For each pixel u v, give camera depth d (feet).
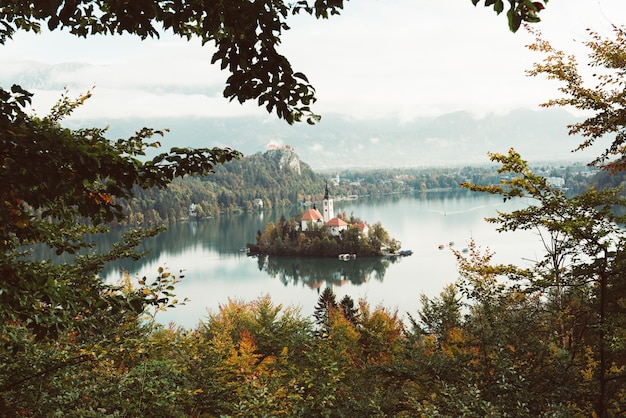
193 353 36.42
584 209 31.65
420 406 30.09
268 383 38.50
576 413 29.81
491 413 26.76
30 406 22.61
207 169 15.62
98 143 14.02
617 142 33.14
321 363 42.80
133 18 13.93
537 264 35.09
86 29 16.26
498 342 33.60
